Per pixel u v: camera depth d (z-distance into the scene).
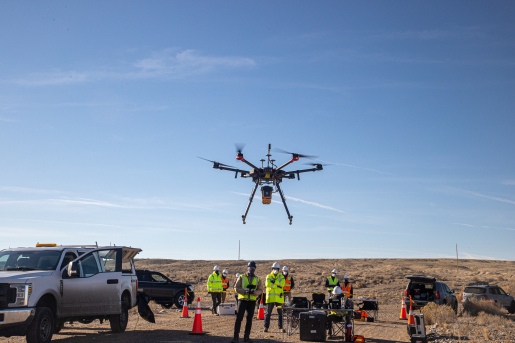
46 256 11.34
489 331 14.46
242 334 13.16
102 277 12.05
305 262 76.31
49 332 10.12
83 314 11.31
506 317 21.75
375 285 47.06
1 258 11.42
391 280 51.09
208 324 15.73
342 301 13.15
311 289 42.03
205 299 29.67
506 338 12.50
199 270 64.12
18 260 11.30
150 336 11.95
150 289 22.64
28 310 9.51
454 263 85.38
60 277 10.84
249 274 10.97
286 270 16.38
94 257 12.18
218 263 72.25
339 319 13.12
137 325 14.96
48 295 10.46
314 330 12.09
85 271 11.68
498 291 25.11
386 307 28.30
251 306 10.88
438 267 76.75
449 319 17.81
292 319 13.50
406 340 13.23
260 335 13.13
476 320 18.41
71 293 10.98
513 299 24.86
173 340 11.22
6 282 9.63
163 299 22.81
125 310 13.08
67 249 11.65
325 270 66.25
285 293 16.23
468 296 24.89
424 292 21.27
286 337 12.92
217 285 19.70
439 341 12.76
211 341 11.26
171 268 66.25
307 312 12.44
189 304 24.19
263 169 27.81
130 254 13.84
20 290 9.67
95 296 11.68
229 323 16.20
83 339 11.27
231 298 30.47
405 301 20.67
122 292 12.72
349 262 78.62
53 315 10.47
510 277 61.38
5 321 9.14
